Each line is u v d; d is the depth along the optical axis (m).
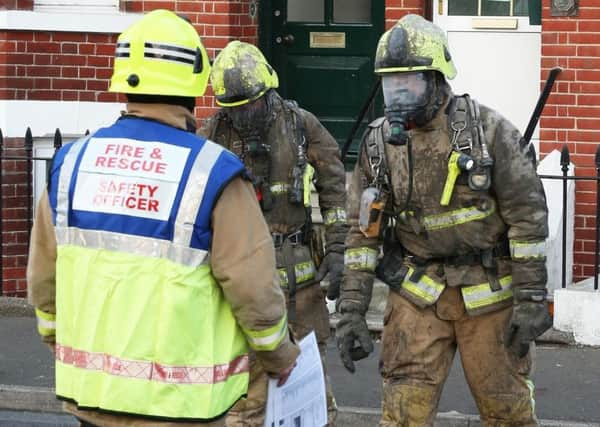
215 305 5.27
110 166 5.32
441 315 7.09
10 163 13.15
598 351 10.96
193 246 5.18
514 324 6.91
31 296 5.62
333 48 14.50
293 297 8.08
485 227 6.98
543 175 11.54
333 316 11.53
